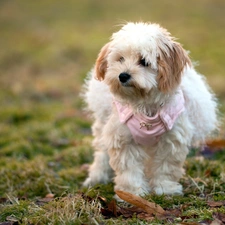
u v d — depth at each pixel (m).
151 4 28.41
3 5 31.05
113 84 6.17
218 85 14.24
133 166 6.59
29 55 20.28
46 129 10.79
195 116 6.74
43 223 5.59
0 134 10.68
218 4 27.88
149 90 6.07
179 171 6.73
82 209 5.77
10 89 15.23
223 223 5.32
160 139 6.51
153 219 5.61
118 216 5.86
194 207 5.99
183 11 26.33
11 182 7.61
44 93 14.70
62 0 31.34
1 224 5.71
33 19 27.27
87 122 11.39
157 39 6.12
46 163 8.59
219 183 6.96
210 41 20.45
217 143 8.71
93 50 19.94
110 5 28.92
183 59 6.28
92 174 7.62
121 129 6.42
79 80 16.09
